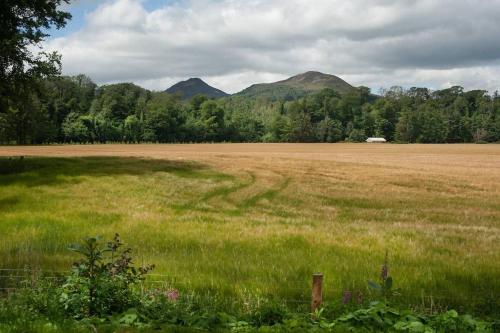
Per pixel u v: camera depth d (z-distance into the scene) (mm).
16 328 6383
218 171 44844
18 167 36250
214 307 8305
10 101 36719
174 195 28141
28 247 13344
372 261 12555
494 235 17172
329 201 28750
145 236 15398
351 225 19031
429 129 177750
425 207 27016
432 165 60531
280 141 180125
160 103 172250
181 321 7227
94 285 7246
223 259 12633
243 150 104875
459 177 44094
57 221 17906
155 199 25656
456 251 14055
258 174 43812
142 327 6742
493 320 7797
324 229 17219
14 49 31516
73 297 7246
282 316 7582
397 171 49875
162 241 14812
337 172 47719
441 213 24828
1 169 34719
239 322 7270
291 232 16016
